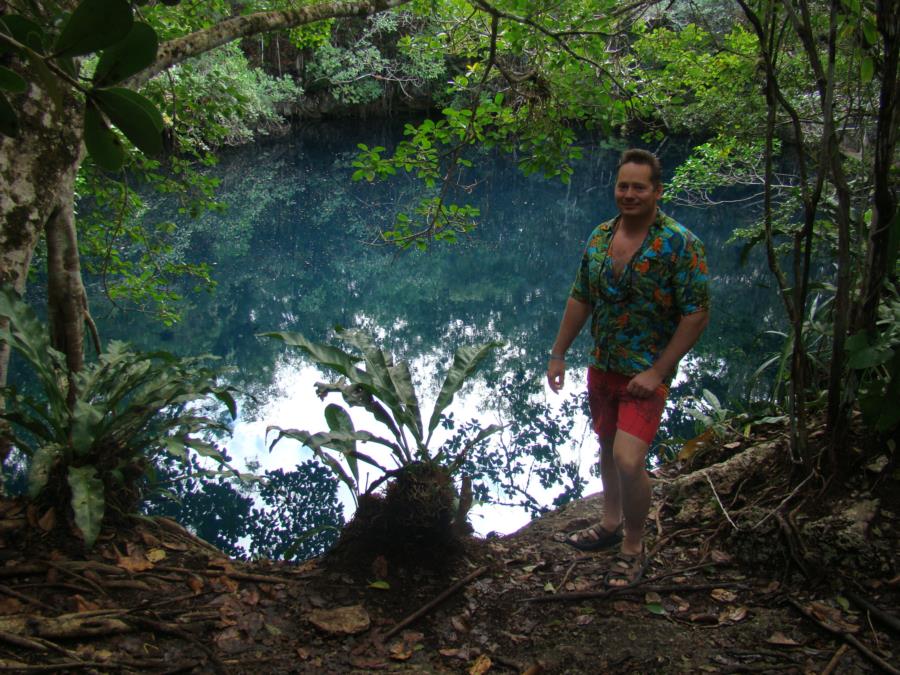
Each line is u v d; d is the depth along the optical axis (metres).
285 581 2.79
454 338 10.76
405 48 5.42
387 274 14.69
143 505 5.46
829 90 2.55
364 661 2.38
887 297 3.19
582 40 4.65
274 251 16.06
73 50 0.98
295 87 26.55
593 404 2.92
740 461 3.39
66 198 3.83
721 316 10.77
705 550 2.98
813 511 2.82
